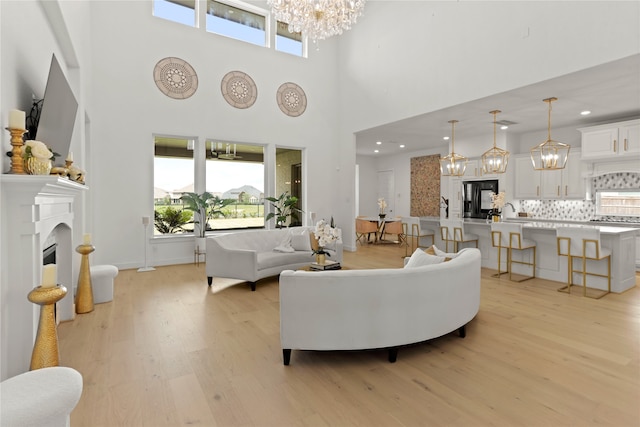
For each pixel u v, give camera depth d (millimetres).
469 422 1893
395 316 2570
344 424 1888
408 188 11117
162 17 6328
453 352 2770
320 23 4156
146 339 3023
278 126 7570
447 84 5594
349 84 8000
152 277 5375
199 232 6594
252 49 7250
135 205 6027
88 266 3773
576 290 4570
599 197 6578
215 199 6605
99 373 2430
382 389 2236
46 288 2029
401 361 2625
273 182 7539
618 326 3295
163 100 6258
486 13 4980
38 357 2055
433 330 2717
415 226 7125
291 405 2062
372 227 9172
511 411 1986
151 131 6148
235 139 7016
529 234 5359
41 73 2723
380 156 12094
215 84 6789
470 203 8398
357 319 2535
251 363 2598
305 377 2391
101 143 5723
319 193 8188
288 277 2527
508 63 4699
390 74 6805
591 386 2248
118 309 3842
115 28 5840
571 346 2857
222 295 4418
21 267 1982
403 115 6492
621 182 6238
